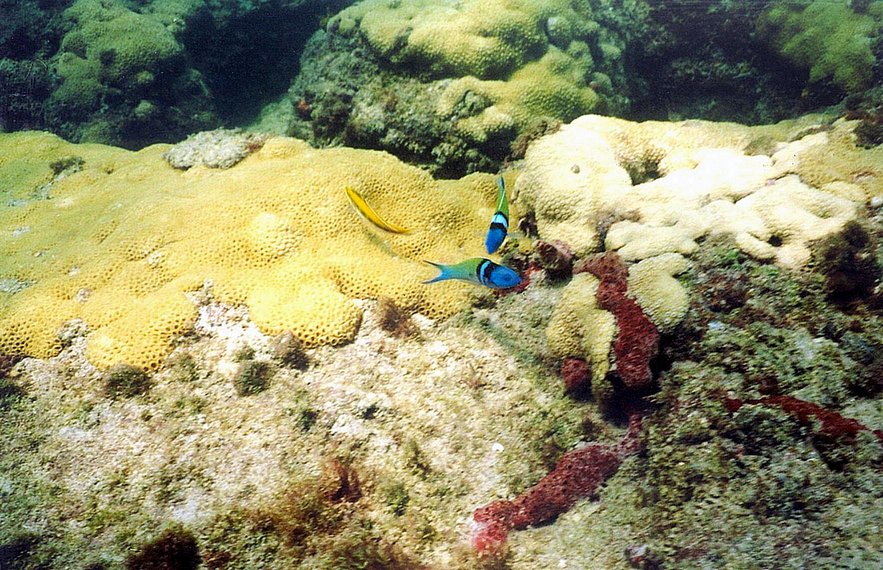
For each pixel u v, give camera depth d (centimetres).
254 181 112
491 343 95
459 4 153
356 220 107
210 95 212
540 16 150
